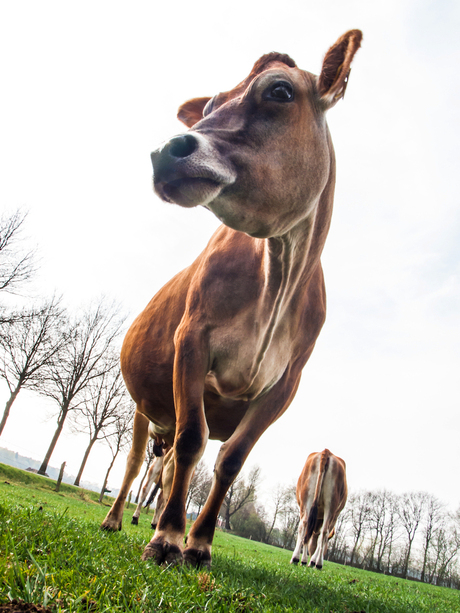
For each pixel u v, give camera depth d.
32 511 1.73
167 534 1.32
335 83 1.24
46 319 10.23
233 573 1.61
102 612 0.65
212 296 1.56
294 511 32.72
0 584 0.66
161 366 2.00
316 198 1.30
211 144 1.07
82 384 10.81
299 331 1.77
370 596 2.04
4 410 9.91
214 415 1.86
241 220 1.16
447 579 26.80
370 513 30.33
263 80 1.17
